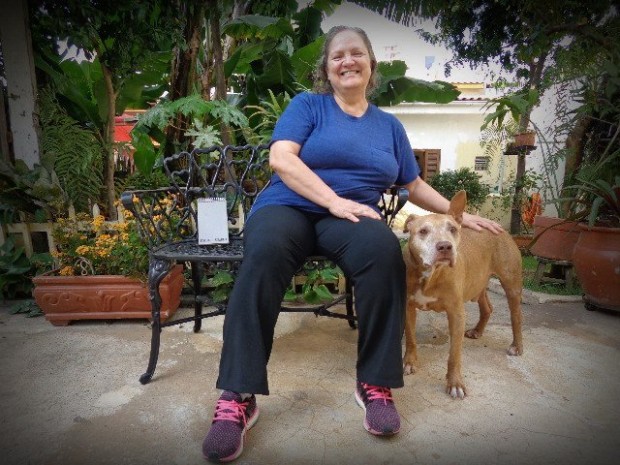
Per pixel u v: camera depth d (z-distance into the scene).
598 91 3.84
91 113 4.45
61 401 1.90
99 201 3.97
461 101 9.50
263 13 5.00
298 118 1.98
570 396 1.95
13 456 1.54
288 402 1.88
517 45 4.29
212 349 2.45
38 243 3.46
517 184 6.25
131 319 2.95
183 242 2.44
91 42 3.70
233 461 1.50
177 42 3.86
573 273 3.73
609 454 1.56
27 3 3.55
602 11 3.77
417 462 1.51
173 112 3.68
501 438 1.64
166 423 1.74
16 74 3.57
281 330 2.72
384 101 5.20
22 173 3.39
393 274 1.63
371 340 1.67
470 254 2.11
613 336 2.67
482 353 2.41
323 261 1.96
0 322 2.91
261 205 1.98
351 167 1.97
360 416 1.79
